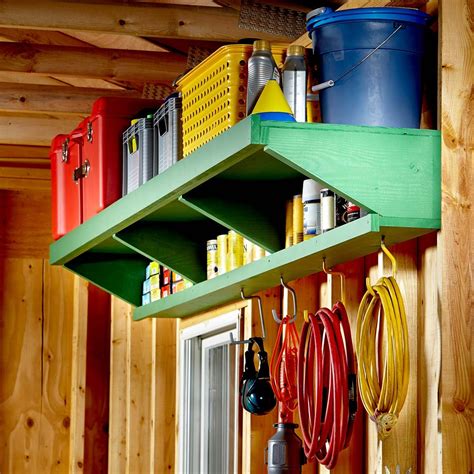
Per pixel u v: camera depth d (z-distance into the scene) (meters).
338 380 3.25
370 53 3.20
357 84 3.21
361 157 3.04
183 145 4.01
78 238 4.88
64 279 7.27
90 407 6.91
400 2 3.42
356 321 3.54
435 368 3.15
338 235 3.21
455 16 3.12
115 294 5.39
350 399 3.33
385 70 3.21
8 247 7.22
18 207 7.27
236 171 3.61
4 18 4.97
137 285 5.45
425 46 3.28
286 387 3.79
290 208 3.83
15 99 6.23
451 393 2.97
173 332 6.08
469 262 3.03
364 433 3.66
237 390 4.49
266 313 4.31
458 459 2.95
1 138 6.75
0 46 5.71
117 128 4.83
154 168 4.46
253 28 4.91
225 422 5.04
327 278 3.88
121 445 6.49
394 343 3.09
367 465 3.62
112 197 4.80
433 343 3.21
